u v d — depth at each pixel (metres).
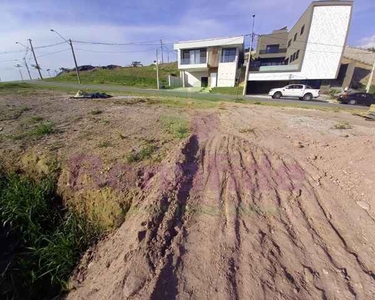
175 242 2.67
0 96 15.10
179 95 21.28
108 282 2.38
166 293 2.09
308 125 8.36
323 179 4.21
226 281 2.21
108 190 3.76
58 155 4.63
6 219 3.64
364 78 27.61
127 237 2.89
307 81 26.44
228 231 2.84
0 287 2.92
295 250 2.60
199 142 5.88
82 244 3.29
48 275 3.08
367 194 3.69
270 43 35.41
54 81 36.25
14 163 4.56
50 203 3.96
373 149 5.21
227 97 21.08
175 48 29.02
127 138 5.84
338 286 2.19
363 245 2.70
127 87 29.17
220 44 27.11
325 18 23.12
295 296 2.08
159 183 3.69
